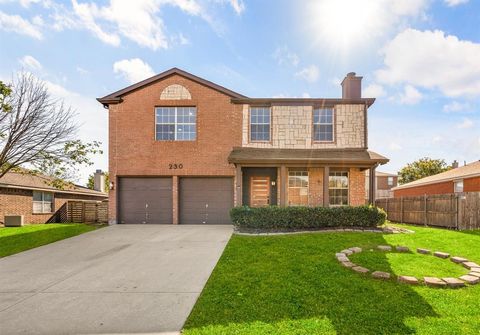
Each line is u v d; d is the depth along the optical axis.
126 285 5.43
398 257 6.90
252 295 4.68
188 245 8.73
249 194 13.51
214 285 5.18
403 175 36.53
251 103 13.62
